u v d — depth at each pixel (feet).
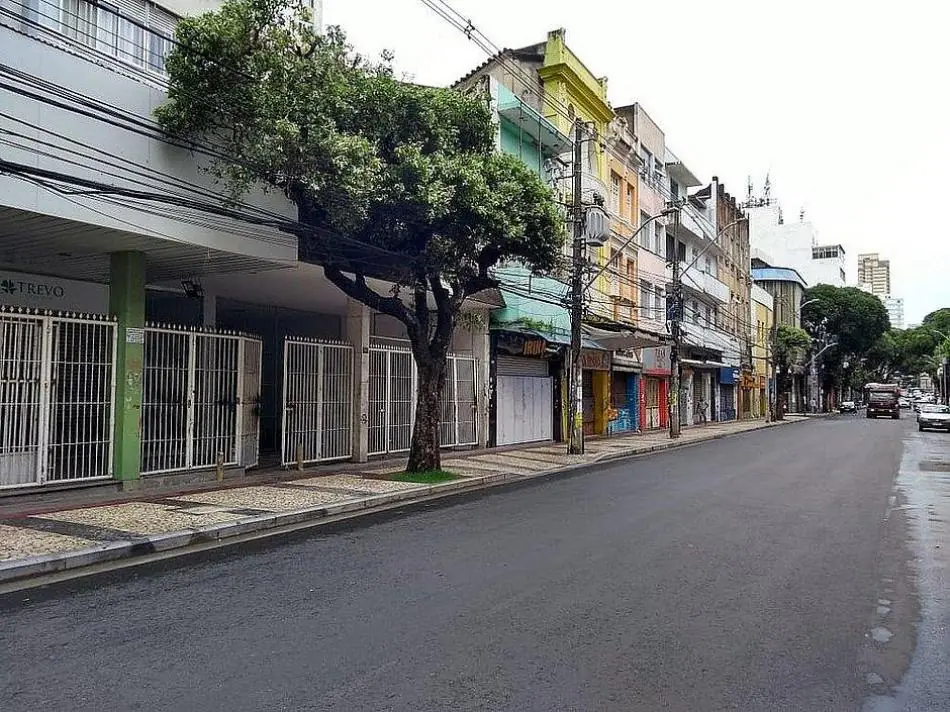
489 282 47.50
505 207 43.04
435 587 21.71
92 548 25.62
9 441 34.24
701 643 17.11
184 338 43.06
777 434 112.88
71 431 36.73
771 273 228.63
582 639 17.22
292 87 37.11
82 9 38.42
